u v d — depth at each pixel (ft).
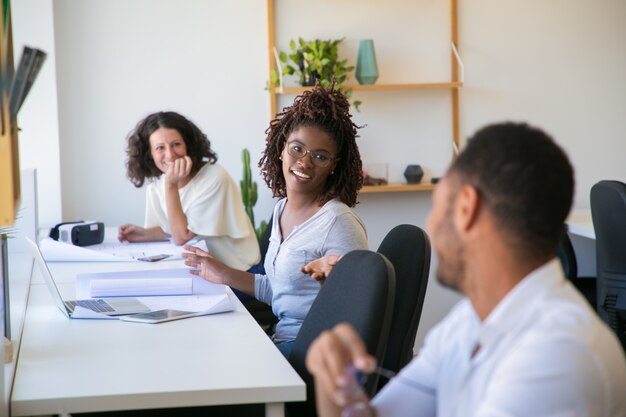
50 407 4.98
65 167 13.51
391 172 14.62
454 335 3.76
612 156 15.33
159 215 11.83
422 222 14.92
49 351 6.04
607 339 3.20
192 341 6.27
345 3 14.16
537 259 3.33
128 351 5.99
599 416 3.06
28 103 12.91
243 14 13.94
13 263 9.90
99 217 13.70
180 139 11.26
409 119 14.58
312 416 6.17
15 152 5.04
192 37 13.80
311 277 7.75
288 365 5.58
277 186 8.54
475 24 14.69
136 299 7.75
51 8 12.87
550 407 3.03
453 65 14.57
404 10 14.38
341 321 5.80
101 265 9.71
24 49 4.19
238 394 5.12
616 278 11.36
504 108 14.89
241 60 13.99
